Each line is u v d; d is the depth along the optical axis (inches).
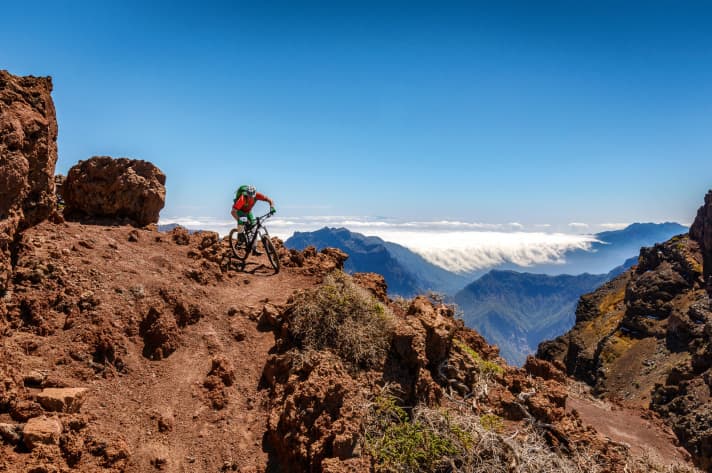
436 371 397.1
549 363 634.2
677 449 534.3
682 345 2418.8
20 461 227.1
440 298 547.5
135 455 275.1
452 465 301.6
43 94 414.6
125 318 358.3
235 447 299.3
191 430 304.3
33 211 410.3
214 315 406.3
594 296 3494.1
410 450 296.2
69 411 273.3
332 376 315.6
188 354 361.7
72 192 534.3
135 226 539.5
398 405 342.0
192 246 526.6
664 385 1975.9
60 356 313.1
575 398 621.3
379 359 363.3
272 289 482.6
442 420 326.6
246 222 548.1
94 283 374.9
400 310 547.5
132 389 317.7
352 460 274.8
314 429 289.6
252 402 332.8
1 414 248.7
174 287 405.7
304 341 366.9
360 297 401.7
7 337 308.0
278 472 287.4
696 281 2696.9
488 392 406.9
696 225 2940.5
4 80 391.5
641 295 2815.0
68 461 246.1
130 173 538.0
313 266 550.9
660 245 3090.6
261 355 375.2
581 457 375.2
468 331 572.4
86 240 432.8
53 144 434.6
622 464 392.5
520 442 354.6
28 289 345.1
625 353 2650.1
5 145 340.5
